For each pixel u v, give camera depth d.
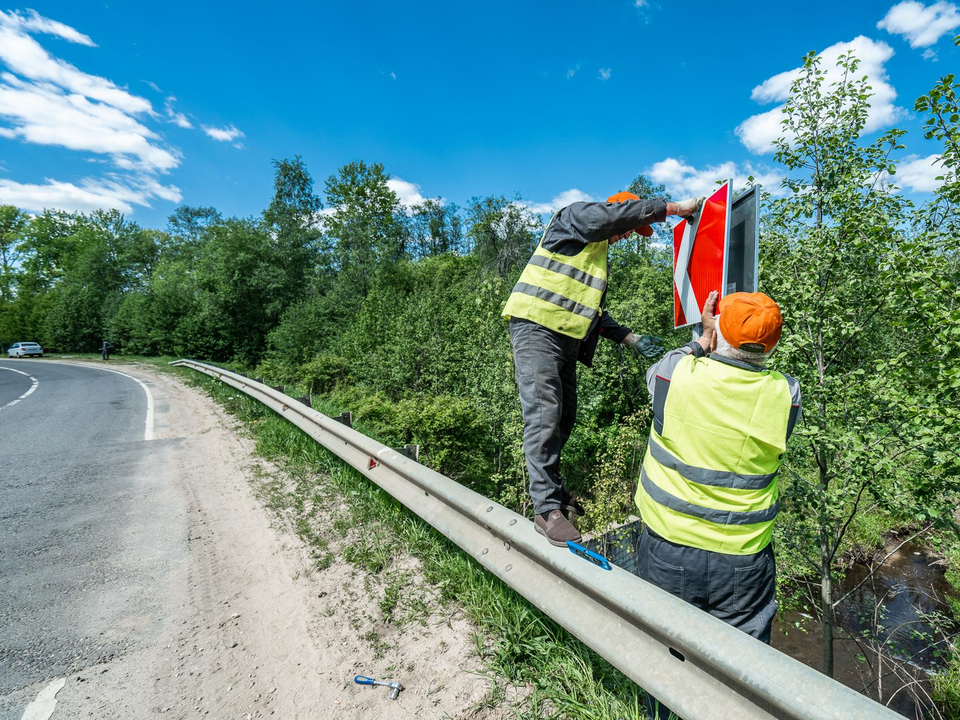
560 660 2.37
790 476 4.54
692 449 1.99
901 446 3.96
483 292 8.78
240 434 8.16
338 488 4.97
